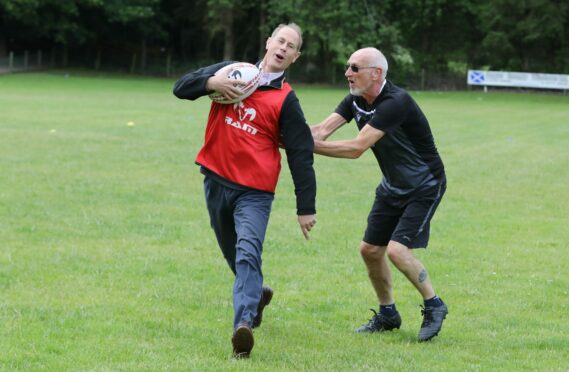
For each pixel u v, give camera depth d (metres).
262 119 7.01
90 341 7.17
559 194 16.72
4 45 66.75
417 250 11.56
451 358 7.04
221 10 61.78
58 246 11.00
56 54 68.19
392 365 6.77
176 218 13.16
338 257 11.03
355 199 15.49
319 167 19.69
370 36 57.50
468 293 9.43
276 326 7.93
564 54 61.34
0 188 15.09
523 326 8.20
